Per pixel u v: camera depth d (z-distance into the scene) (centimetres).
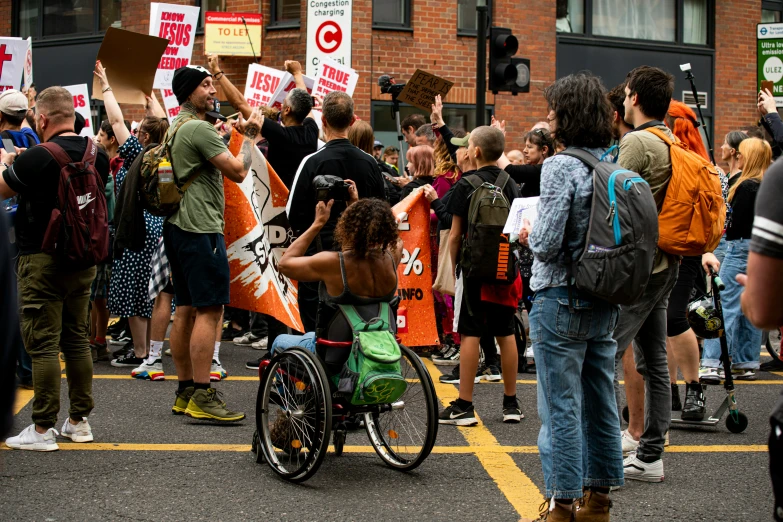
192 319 591
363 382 446
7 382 216
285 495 445
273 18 1466
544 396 382
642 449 475
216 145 552
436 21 1440
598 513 397
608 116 390
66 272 500
